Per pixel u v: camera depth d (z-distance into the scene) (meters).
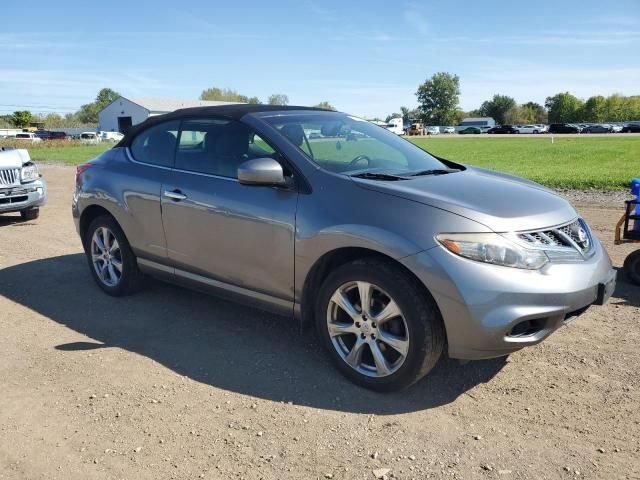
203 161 4.43
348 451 2.92
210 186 4.25
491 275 3.10
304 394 3.50
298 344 4.24
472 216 3.23
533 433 3.06
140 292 5.42
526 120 133.62
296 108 4.74
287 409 3.33
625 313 4.75
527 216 3.36
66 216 10.02
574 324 4.52
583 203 10.49
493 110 136.50
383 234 3.31
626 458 2.83
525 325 3.19
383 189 3.51
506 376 3.70
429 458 2.85
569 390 3.50
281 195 3.83
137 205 4.79
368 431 3.10
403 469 2.77
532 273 3.16
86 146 52.03
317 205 3.64
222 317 4.80
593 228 8.08
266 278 3.96
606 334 4.32
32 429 3.16
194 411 3.32
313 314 3.97
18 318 4.84
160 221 4.62
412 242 3.23
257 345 4.23
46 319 4.81
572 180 13.56
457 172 4.23
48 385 3.66
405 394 3.49
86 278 5.97
